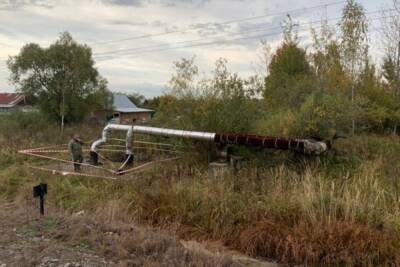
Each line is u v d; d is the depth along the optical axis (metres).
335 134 10.91
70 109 33.12
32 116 30.97
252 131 12.41
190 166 11.67
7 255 4.63
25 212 6.70
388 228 6.48
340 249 6.25
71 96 32.84
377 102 16.59
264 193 8.64
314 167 9.82
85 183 10.93
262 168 10.42
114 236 5.52
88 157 14.83
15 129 26.62
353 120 11.84
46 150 14.88
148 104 54.62
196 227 7.70
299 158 10.45
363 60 15.53
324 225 6.71
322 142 10.19
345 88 14.16
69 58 32.81
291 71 20.11
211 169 10.85
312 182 8.39
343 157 10.21
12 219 6.09
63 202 9.53
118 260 4.73
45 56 32.38
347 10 14.88
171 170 11.30
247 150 11.38
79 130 27.17
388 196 7.64
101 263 4.57
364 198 7.36
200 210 8.07
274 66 21.11
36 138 21.56
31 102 35.44
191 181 9.91
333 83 13.86
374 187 7.80
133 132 12.88
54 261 4.51
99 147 13.70
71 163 12.91
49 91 32.94
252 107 12.66
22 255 4.62
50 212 7.24
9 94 52.62
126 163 12.46
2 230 5.52
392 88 17.69
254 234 6.96
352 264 6.11
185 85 13.26
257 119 12.84
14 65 32.81
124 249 5.02
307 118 11.01
